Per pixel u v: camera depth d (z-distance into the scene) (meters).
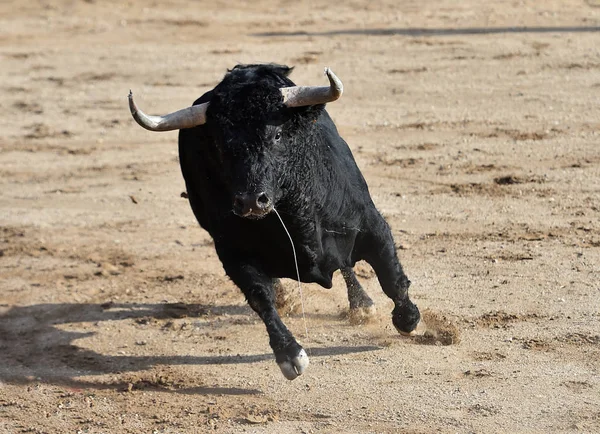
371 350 19.06
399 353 18.78
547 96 38.84
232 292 22.92
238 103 15.91
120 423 16.94
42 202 31.66
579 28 50.25
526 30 50.62
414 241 25.17
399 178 30.83
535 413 15.98
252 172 15.72
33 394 18.45
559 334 19.11
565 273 22.25
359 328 20.22
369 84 42.75
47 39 57.34
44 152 37.53
